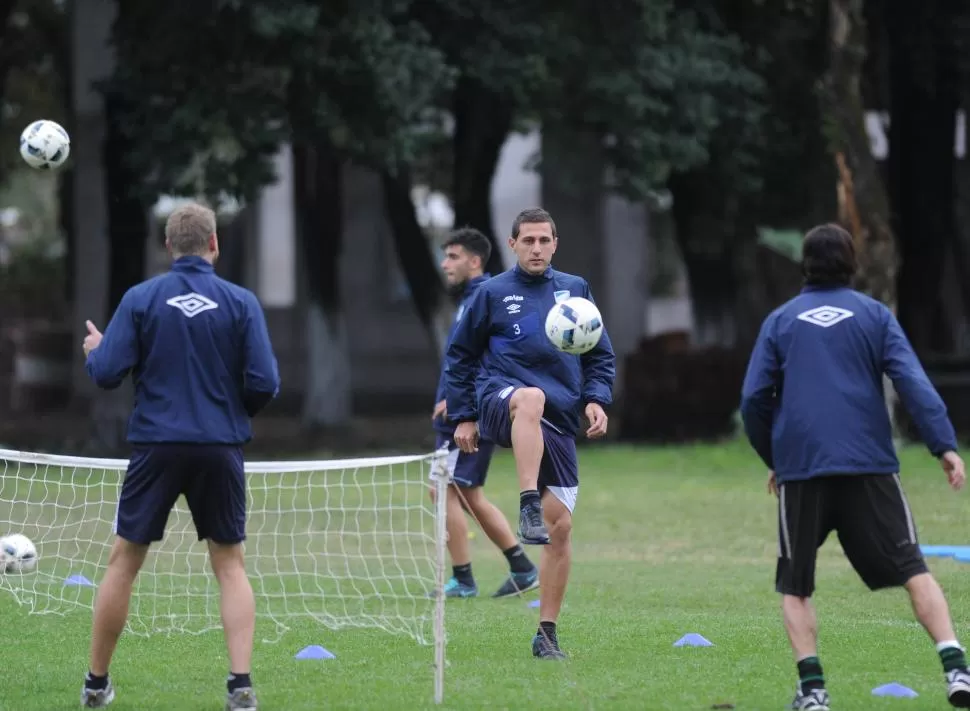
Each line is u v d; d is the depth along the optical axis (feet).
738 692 70.03
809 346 64.39
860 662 77.61
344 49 204.95
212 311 66.18
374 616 96.22
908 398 63.05
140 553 67.05
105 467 86.33
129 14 223.10
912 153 269.03
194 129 211.82
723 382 259.19
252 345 66.03
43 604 101.35
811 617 64.34
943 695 68.49
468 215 255.50
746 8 252.21
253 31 204.95
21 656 82.58
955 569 114.62
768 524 150.00
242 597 66.08
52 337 361.30
